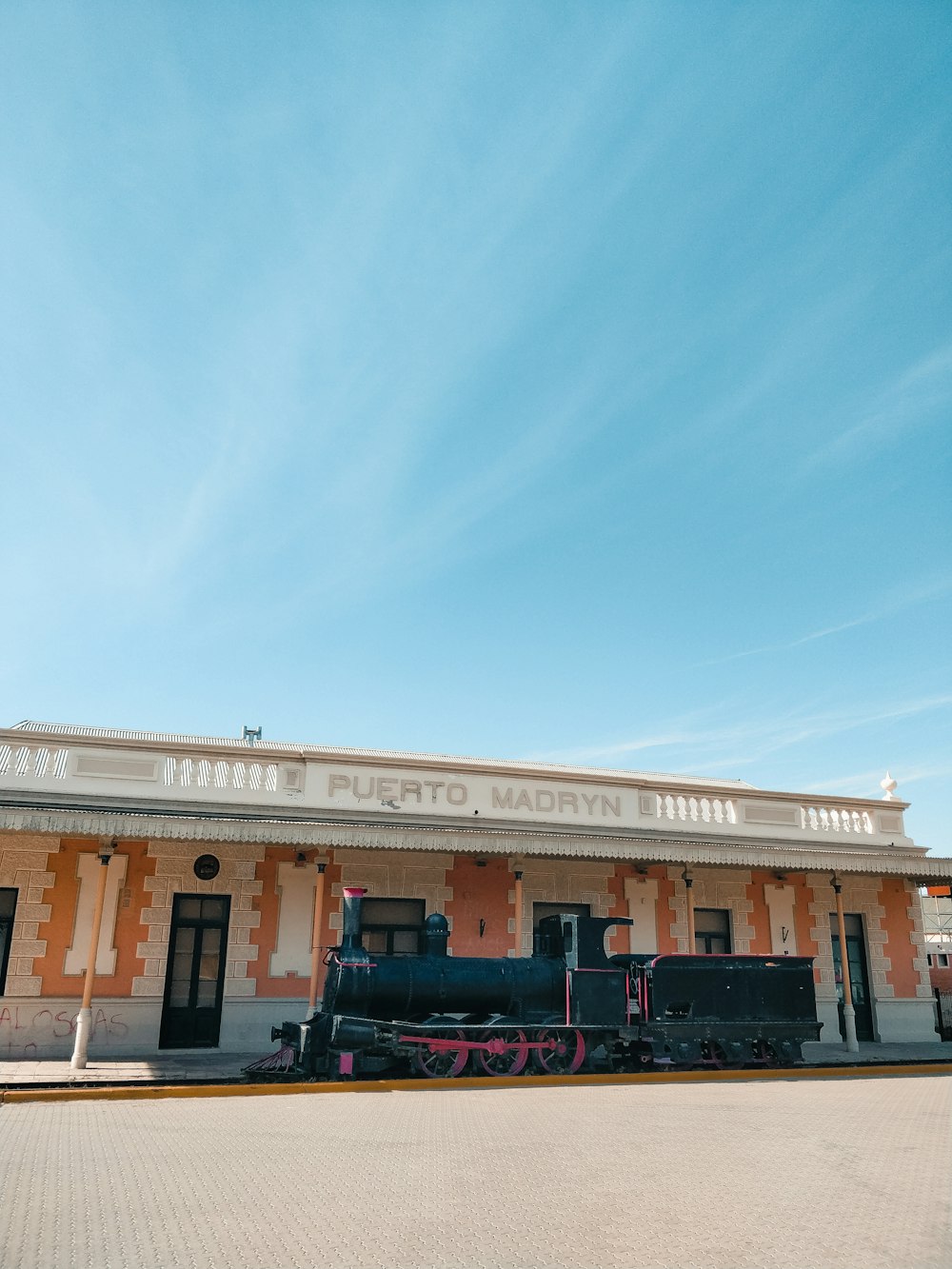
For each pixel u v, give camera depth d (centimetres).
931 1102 1237
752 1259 589
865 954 2053
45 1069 1320
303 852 1666
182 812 1579
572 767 2439
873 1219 679
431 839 1514
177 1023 1548
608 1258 583
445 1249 589
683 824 1956
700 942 1925
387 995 1281
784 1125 1032
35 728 2034
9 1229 600
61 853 1538
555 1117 1038
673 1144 912
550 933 1447
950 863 1883
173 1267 539
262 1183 728
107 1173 750
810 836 2061
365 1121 986
